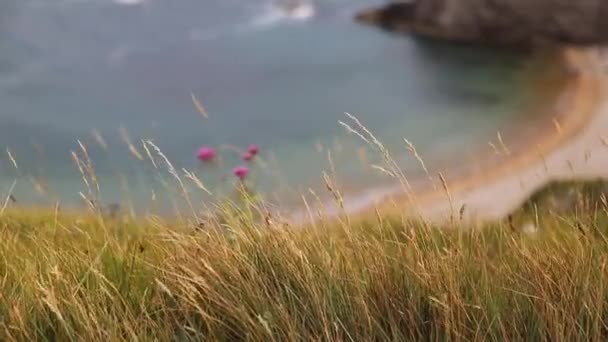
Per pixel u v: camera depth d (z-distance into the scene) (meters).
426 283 4.81
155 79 50.69
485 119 42.66
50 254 5.29
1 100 46.44
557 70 46.41
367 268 4.92
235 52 54.81
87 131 42.97
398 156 39.03
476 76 48.00
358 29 56.88
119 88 49.25
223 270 4.89
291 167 37.25
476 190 29.58
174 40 56.31
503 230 7.09
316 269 4.94
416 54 52.03
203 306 4.71
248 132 43.78
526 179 29.89
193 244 5.18
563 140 35.84
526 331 4.59
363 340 4.50
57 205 6.98
